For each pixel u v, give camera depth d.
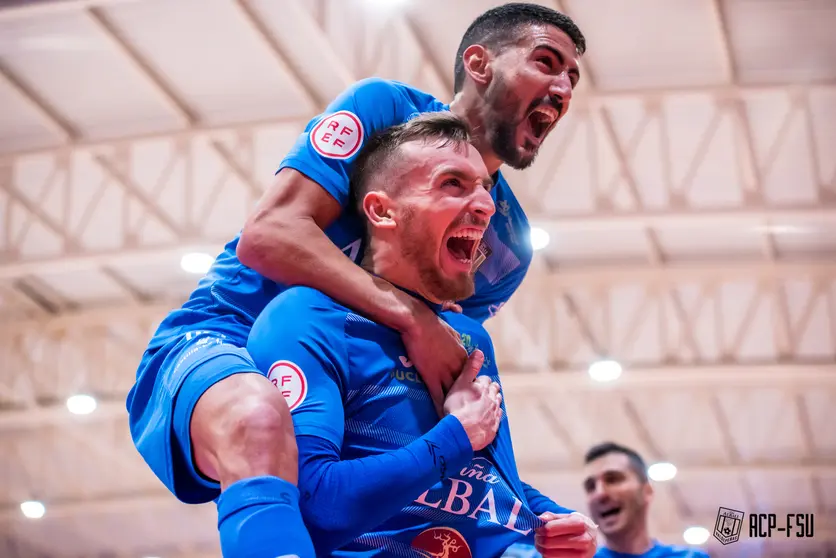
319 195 2.37
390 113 2.56
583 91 10.70
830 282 13.27
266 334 2.12
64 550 20.06
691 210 11.20
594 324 14.22
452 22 9.83
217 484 2.10
